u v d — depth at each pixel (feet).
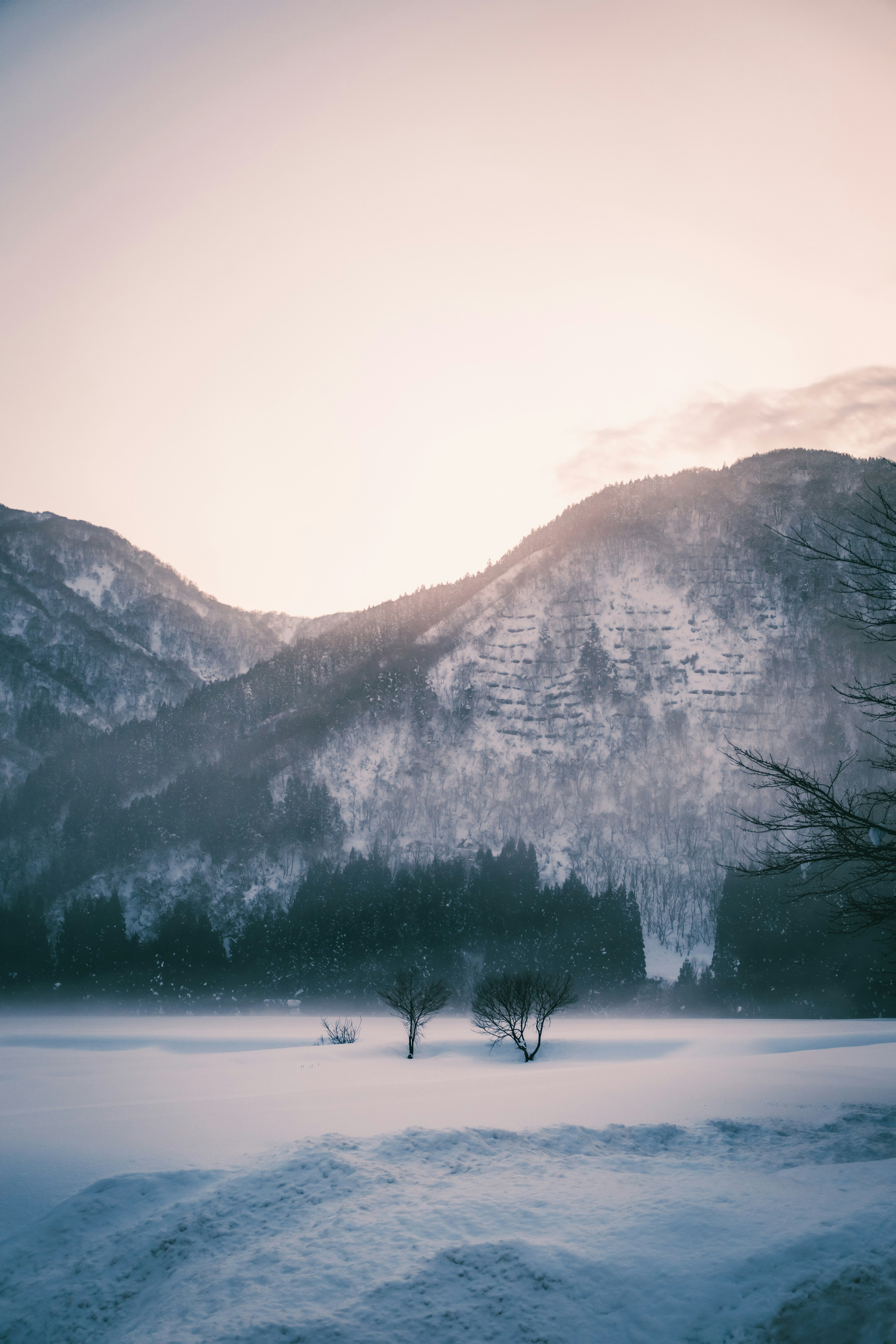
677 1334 24.09
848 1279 24.61
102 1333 29.43
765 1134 44.80
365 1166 38.37
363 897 385.91
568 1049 148.66
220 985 351.05
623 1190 34.22
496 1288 26.68
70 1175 43.34
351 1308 26.45
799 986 276.82
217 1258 32.09
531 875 404.57
